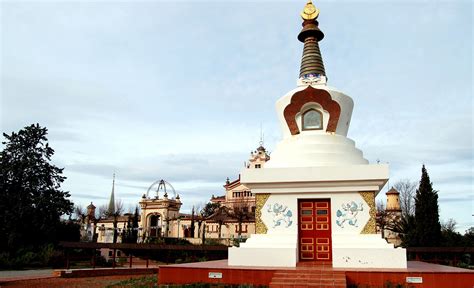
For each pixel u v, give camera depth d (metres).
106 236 80.94
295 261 19.28
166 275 18.84
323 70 25.86
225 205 101.06
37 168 46.31
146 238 68.25
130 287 18.80
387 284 16.48
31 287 21.84
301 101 23.70
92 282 24.41
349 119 24.70
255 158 100.00
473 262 37.75
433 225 45.53
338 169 20.81
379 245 19.72
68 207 47.50
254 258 19.67
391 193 80.38
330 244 20.78
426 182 47.34
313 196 21.33
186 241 63.94
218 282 18.11
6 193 44.31
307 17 26.52
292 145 23.05
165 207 86.38
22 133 47.12
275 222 21.39
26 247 41.97
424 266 21.52
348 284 16.92
